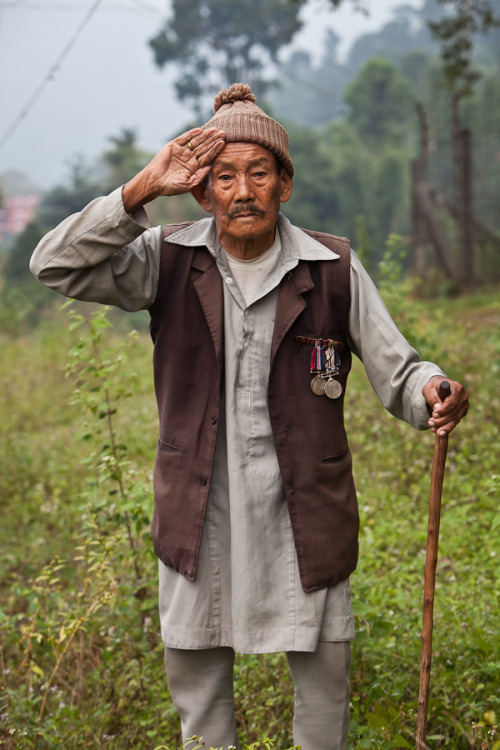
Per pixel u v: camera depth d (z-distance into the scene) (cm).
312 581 246
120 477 374
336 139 6562
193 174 238
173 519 251
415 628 341
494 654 309
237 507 246
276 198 245
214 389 248
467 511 474
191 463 249
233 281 250
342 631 252
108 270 245
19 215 9425
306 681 255
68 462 659
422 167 2119
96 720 319
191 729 259
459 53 1600
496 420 612
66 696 336
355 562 259
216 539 251
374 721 273
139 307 256
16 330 1709
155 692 332
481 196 2353
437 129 5378
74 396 401
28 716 320
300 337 250
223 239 251
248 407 248
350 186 6228
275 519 249
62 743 298
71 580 441
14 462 670
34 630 364
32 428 868
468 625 334
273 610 249
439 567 411
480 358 795
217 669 259
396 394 250
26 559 493
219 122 242
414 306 901
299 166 6231
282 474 246
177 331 252
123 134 5934
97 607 335
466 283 2006
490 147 2428
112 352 405
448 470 540
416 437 589
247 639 246
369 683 312
